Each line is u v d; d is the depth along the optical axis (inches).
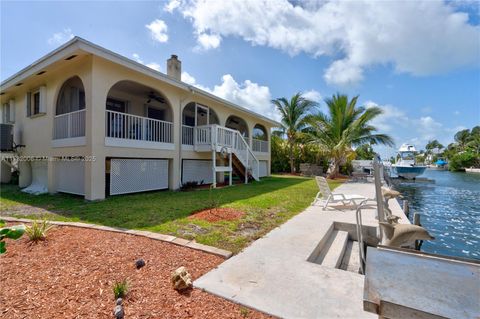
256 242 149.1
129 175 331.0
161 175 374.3
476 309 42.3
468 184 733.9
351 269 152.8
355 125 612.4
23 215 208.4
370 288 49.6
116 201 273.0
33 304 84.0
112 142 294.2
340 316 79.8
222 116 494.6
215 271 110.3
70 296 89.0
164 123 370.9
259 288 96.4
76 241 139.1
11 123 430.0
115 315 78.8
